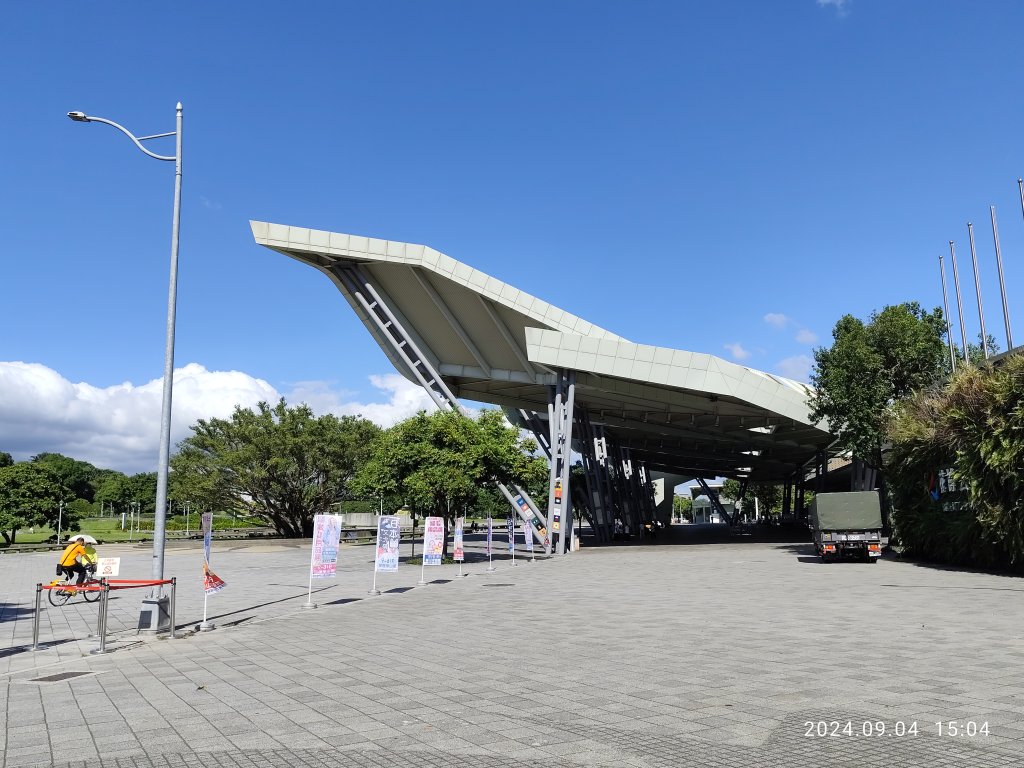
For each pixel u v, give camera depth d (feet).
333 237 116.78
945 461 86.43
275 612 53.52
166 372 46.47
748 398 119.34
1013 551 72.23
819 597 55.06
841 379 108.78
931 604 49.39
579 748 19.13
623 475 219.00
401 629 43.21
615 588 66.13
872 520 95.61
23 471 164.66
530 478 112.06
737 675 27.63
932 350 108.78
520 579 78.23
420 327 136.87
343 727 21.95
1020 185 97.55
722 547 137.08
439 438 108.17
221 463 167.73
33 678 31.27
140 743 20.88
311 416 174.70
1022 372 69.92
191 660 34.83
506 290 120.37
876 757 17.74
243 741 20.80
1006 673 26.76
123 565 109.29
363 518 222.07
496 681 27.78
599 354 118.93
